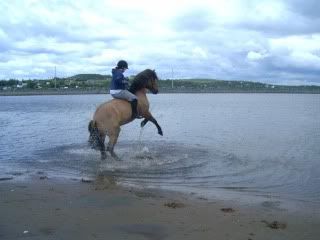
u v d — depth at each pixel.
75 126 27.33
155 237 6.56
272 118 34.41
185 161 13.62
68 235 6.59
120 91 14.32
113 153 13.84
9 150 16.20
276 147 16.98
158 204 8.51
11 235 6.53
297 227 7.17
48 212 7.79
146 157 14.25
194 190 9.98
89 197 8.95
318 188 10.26
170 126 26.69
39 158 14.32
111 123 13.71
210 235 6.69
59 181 10.67
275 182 10.89
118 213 7.80
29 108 57.84
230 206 8.48
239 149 16.31
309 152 15.64
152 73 15.09
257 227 7.12
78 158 14.22
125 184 10.51
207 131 23.34
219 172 12.08
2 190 9.50
